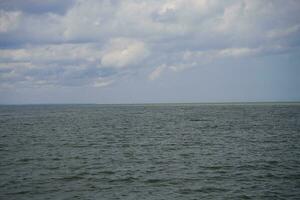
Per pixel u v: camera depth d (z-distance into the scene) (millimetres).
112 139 47500
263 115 106188
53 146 40562
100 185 22578
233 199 19609
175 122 81375
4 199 19641
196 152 35500
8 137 50125
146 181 23547
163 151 36438
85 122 85062
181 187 22031
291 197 19859
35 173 25875
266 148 37781
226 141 44125
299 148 37656
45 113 151750
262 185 22391
